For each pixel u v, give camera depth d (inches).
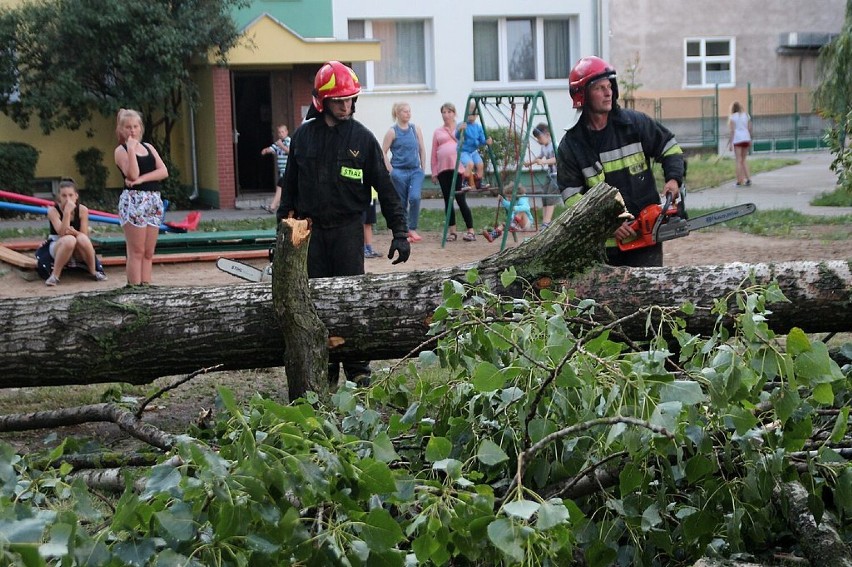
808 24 1236.5
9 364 215.2
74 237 456.4
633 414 124.0
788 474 136.7
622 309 204.8
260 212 817.5
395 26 945.5
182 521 104.1
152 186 391.5
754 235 555.2
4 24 796.0
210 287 220.4
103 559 99.7
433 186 939.3
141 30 785.6
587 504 136.6
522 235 605.6
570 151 258.2
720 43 1219.9
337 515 114.8
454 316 164.7
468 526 106.7
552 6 967.6
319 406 169.9
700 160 1144.8
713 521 131.7
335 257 254.7
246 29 834.8
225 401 112.9
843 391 153.9
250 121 926.4
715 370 134.1
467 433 145.2
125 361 215.3
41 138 863.1
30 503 123.4
